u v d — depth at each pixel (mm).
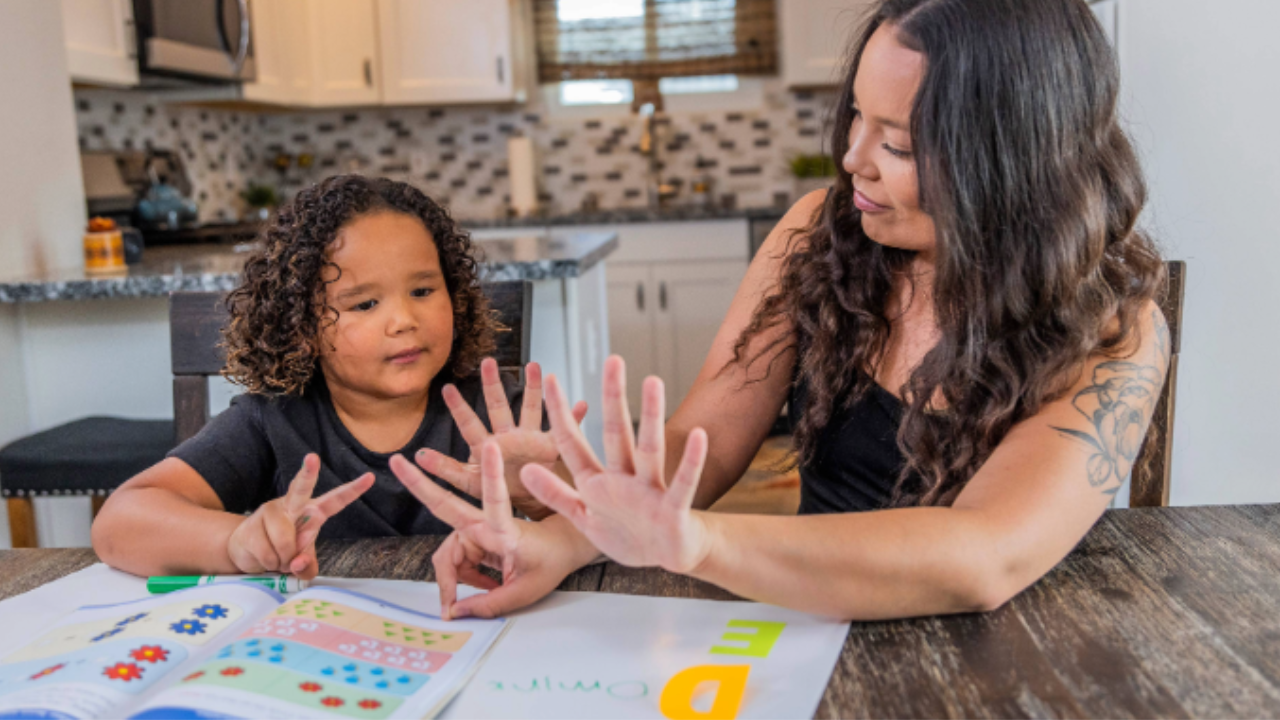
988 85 797
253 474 1034
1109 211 886
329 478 1046
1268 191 1583
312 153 4492
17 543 1966
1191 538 824
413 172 4496
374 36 3979
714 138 4461
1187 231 1798
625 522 618
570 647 673
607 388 591
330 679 606
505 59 3996
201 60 3102
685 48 4410
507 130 4484
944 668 625
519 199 4289
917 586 674
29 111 2338
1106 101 850
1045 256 821
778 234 1146
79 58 2596
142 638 673
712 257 3797
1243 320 1660
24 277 2223
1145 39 1881
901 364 994
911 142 821
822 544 674
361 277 960
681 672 629
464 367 1114
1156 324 903
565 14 4418
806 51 4059
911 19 813
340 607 714
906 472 926
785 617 711
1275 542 807
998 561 689
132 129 3494
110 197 3107
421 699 594
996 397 834
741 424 1067
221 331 1135
